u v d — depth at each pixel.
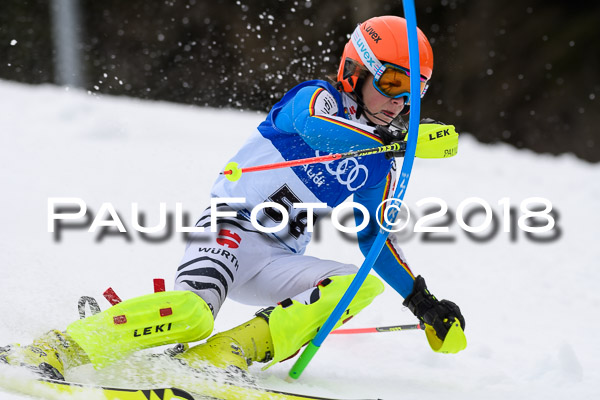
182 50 67.06
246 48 62.75
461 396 10.89
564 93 76.12
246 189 10.66
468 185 30.86
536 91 76.69
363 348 12.86
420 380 11.48
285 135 10.68
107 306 12.65
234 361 9.55
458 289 18.20
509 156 39.22
